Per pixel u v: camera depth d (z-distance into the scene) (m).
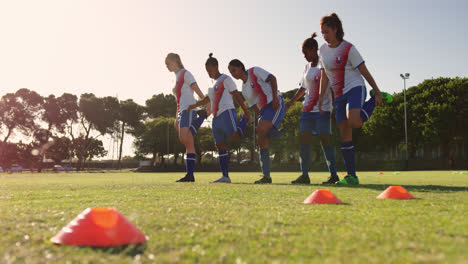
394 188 3.54
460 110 35.00
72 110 55.66
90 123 56.41
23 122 53.56
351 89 5.59
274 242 1.52
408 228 1.86
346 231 1.77
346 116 5.80
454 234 1.69
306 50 6.49
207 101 7.39
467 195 3.81
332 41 5.61
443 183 7.16
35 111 55.22
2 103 53.25
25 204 3.17
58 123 55.06
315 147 42.53
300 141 6.77
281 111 6.54
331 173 6.63
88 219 1.49
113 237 1.43
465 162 37.12
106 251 1.34
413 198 3.46
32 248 1.40
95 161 72.00
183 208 2.75
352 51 5.46
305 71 6.66
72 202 3.32
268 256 1.28
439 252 1.33
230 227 1.90
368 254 1.30
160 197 3.71
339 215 2.33
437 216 2.29
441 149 39.53
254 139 46.38
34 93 54.78
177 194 4.07
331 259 1.23
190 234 1.69
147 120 62.19
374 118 39.03
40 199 3.67
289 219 2.17
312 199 3.11
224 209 2.68
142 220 2.14
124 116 59.06
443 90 35.81
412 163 39.19
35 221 2.16
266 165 6.75
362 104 5.61
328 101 6.43
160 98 66.00
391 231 1.77
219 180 7.45
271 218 2.21
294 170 40.59
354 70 5.60
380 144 40.81
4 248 1.40
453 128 35.16
